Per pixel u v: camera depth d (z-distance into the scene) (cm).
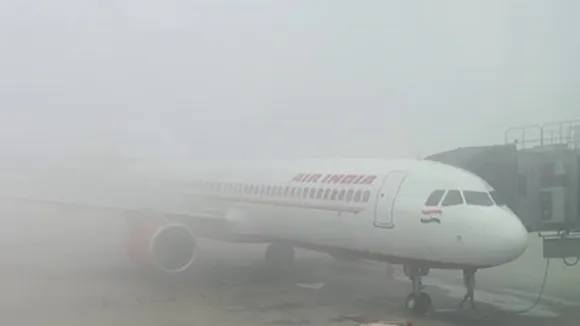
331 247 1420
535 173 1374
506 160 1435
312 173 1523
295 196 1499
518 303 1377
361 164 1448
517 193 1403
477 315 1256
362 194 1323
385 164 1387
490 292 1506
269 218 1571
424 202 1196
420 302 1272
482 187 1193
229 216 1628
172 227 1479
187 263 1491
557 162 1366
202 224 1600
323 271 1761
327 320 1195
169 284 1529
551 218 1362
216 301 1348
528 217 1375
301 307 1305
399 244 1233
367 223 1290
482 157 1495
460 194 1170
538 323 1191
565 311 1300
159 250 1468
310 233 1453
